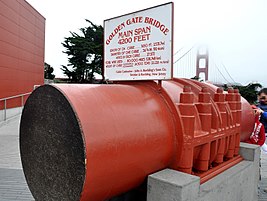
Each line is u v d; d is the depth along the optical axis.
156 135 2.20
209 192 2.43
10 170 5.82
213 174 2.82
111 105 2.01
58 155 1.93
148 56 2.57
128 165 2.00
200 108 2.72
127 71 2.77
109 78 2.96
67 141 1.84
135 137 2.02
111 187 1.97
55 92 1.94
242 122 3.78
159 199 2.16
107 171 1.84
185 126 2.40
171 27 2.39
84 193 1.76
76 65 33.75
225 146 3.17
